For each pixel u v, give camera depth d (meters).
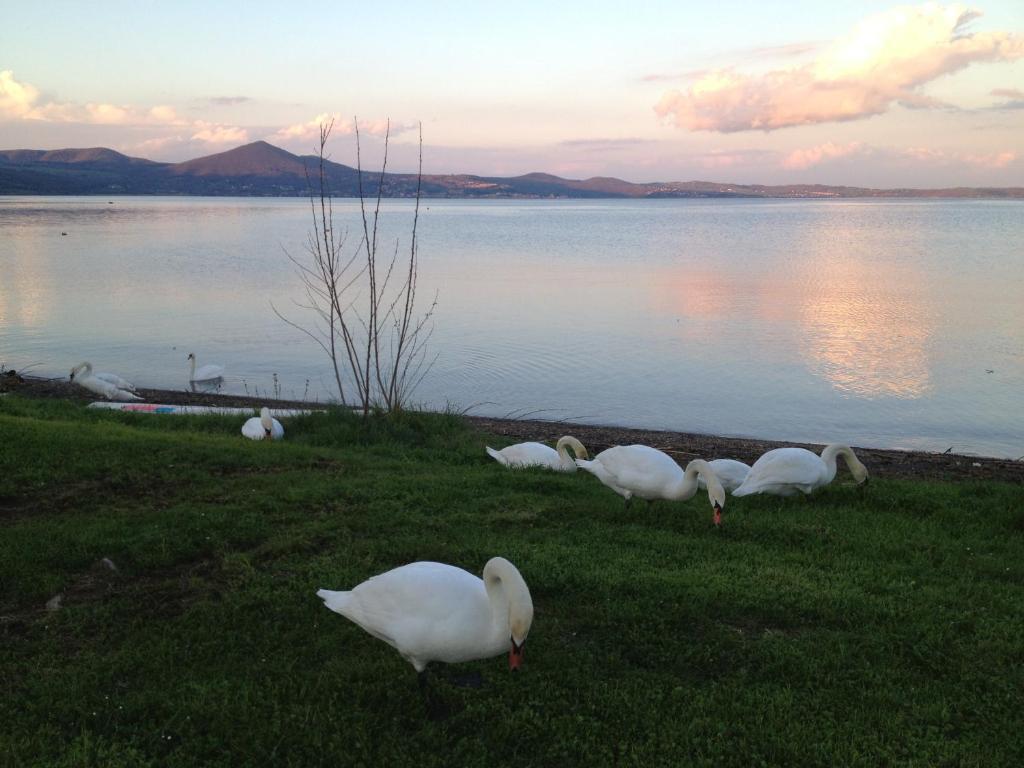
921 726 5.54
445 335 29.36
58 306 34.75
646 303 37.53
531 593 7.24
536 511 9.53
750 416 19.53
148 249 63.19
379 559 7.80
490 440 14.58
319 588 7.05
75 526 8.13
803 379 23.05
